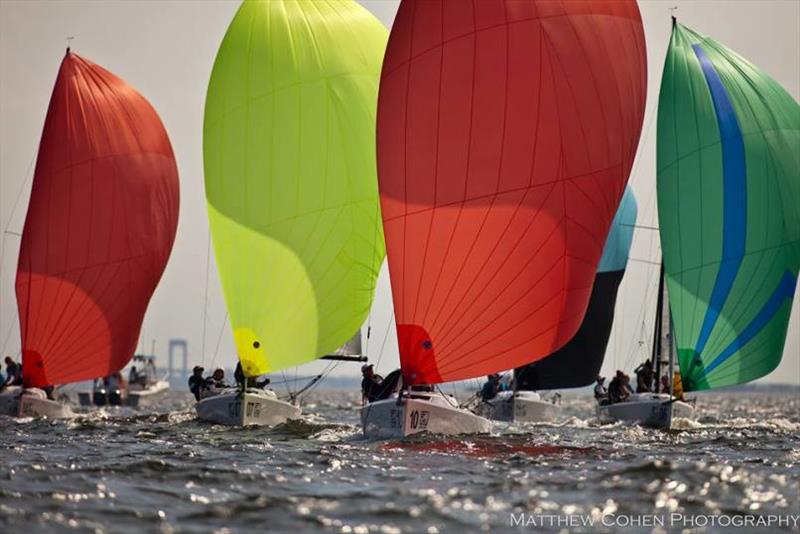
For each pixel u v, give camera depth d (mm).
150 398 194250
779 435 109688
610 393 126688
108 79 123188
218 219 106375
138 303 123188
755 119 114938
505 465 74625
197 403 111312
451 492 62375
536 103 83562
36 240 120125
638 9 88750
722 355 114188
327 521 54625
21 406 119438
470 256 83438
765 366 114688
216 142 106750
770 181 114000
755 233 113500
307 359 105312
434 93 84062
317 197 105750
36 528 52281
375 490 63125
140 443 90500
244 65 106562
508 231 83312
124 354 122750
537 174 83500
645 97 89438
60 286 120000
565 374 151000
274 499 59438
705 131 114750
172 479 66625
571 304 84938
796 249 114688
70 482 64688
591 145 84938
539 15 84062
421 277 84312
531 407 141500
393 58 85312
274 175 105438
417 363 85000
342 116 107188
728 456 83375
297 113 106188
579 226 84688
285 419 108938
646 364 128500
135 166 122312
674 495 61875
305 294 105000
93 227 120562
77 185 120312
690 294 115188
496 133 83375
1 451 82750
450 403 92875
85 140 120688
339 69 107938
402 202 84625
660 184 117375
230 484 65250
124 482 65188
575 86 84438
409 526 53906
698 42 118500
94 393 190375
